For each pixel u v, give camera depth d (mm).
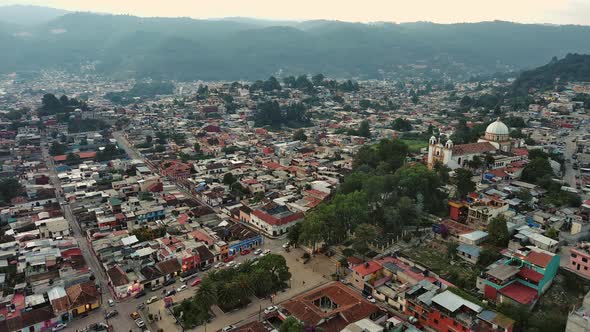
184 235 186750
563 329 115438
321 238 175250
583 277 143000
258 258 170500
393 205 191625
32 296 141875
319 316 127062
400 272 148250
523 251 147125
